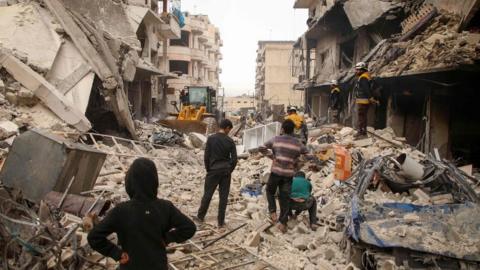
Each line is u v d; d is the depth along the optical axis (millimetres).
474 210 5504
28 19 13805
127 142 14086
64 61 13469
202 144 16906
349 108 19031
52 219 4715
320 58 28781
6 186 5414
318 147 12359
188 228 3195
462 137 12016
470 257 4809
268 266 5488
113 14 20109
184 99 26844
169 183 10328
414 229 5188
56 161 5555
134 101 27781
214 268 5371
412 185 6656
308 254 6020
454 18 13258
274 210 7066
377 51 15648
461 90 11812
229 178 7227
